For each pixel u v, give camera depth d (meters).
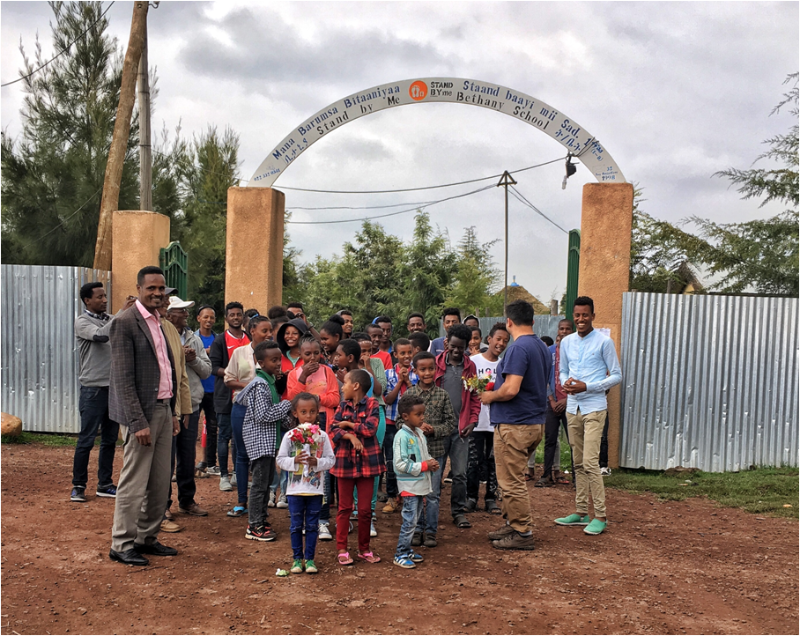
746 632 4.39
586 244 9.70
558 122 10.27
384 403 6.78
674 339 9.43
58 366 10.68
